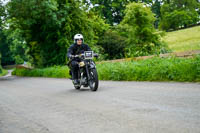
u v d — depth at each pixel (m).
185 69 8.32
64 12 22.94
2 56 93.50
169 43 40.62
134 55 18.58
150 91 6.61
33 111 5.32
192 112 3.97
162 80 9.04
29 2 21.34
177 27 67.75
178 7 69.19
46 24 23.70
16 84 13.90
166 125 3.41
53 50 25.38
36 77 20.66
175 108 4.34
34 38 26.44
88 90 8.10
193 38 42.91
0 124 4.43
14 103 6.68
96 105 5.30
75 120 4.18
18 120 4.61
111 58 28.30
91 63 7.75
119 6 49.09
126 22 26.91
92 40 25.08
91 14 26.97
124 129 3.42
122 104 5.14
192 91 6.01
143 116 4.00
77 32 24.03
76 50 8.20
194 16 67.25
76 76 8.30
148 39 25.33
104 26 29.81
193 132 3.04
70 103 5.86
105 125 3.70
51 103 6.12
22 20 24.08
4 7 23.17
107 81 10.81
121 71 10.93
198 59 8.66
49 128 3.85
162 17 69.38
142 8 25.91
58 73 17.84
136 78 10.07
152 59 11.27
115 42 28.19
